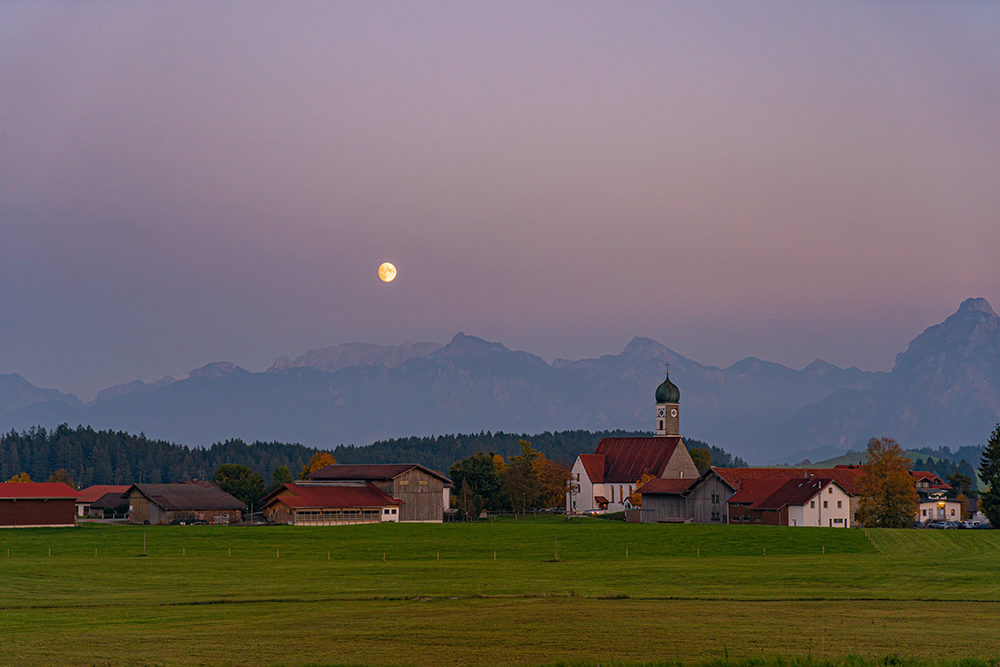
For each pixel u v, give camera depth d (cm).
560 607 12625
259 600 13400
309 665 9138
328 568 17825
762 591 14338
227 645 10131
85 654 9706
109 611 12562
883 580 15675
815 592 14250
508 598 13562
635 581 15688
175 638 10525
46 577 16325
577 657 9500
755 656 9406
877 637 10519
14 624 11575
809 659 8969
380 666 9119
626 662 9038
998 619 11781
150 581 15838
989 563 17975
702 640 10338
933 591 14412
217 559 19575
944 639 10406
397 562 19200
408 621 11556
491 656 9562
